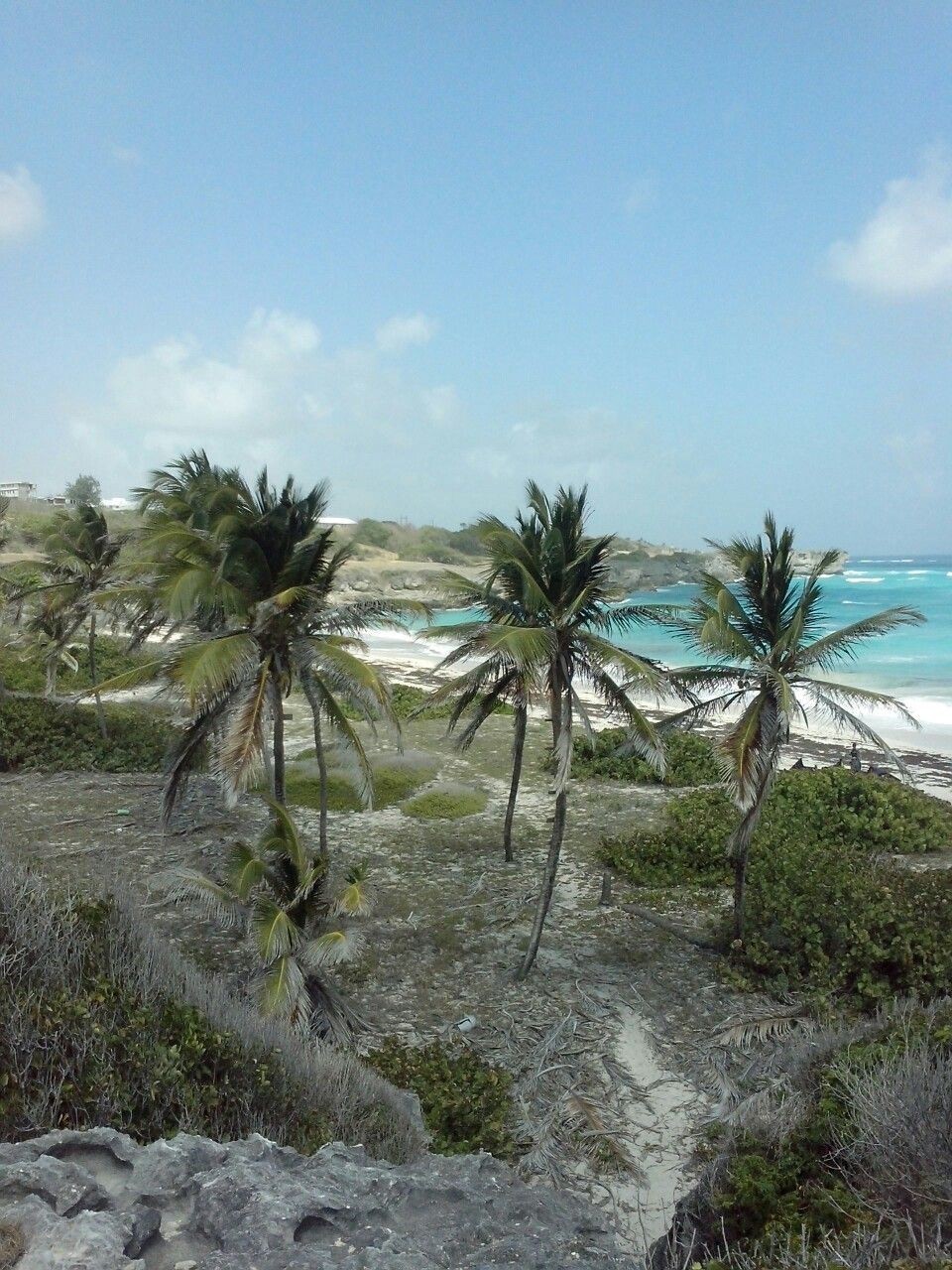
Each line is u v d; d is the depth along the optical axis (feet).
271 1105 22.71
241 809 68.13
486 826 67.51
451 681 50.72
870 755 89.25
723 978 43.45
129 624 64.69
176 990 26.68
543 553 42.93
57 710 85.30
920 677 131.34
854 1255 15.90
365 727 98.94
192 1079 21.79
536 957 45.52
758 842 58.23
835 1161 21.50
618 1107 33.19
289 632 48.55
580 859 60.18
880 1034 28.76
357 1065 30.19
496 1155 29.12
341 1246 12.29
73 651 120.26
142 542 52.54
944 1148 18.56
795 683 44.04
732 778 40.68
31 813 64.75
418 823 67.82
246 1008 31.22
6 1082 18.22
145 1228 11.66
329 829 65.82
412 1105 28.32
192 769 47.75
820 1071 27.43
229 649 43.34
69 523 80.74
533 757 88.12
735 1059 36.11
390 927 48.96
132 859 56.34
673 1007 40.78
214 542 48.52
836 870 49.52
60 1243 10.52
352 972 43.34
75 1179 12.46
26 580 131.34
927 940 40.60
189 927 47.06
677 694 43.96
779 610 44.78
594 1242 15.01
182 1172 13.46
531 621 44.01
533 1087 34.14
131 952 27.30
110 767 76.64
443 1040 37.50
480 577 57.62
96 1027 20.86
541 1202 15.57
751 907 46.60
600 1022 39.32
